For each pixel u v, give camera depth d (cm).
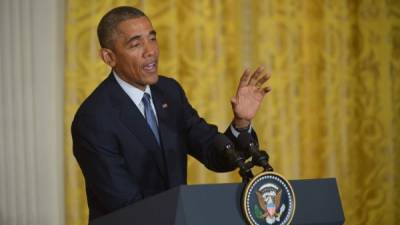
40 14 924
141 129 564
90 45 947
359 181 1104
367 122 1109
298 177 1059
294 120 1058
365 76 1109
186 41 1002
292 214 425
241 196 413
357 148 1102
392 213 1114
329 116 1082
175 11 991
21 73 916
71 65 938
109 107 565
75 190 927
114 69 586
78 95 939
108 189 538
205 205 402
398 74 1120
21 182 907
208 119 1002
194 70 1001
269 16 1049
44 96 916
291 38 1062
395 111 1120
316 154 1076
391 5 1119
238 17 1030
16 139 909
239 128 550
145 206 418
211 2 1016
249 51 1039
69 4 943
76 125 568
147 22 560
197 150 610
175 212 394
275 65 1049
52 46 923
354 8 1111
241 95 549
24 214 905
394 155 1119
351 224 1093
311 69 1077
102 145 550
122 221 439
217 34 1013
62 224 925
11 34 918
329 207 445
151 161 567
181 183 583
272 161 1044
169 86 616
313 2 1084
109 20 564
